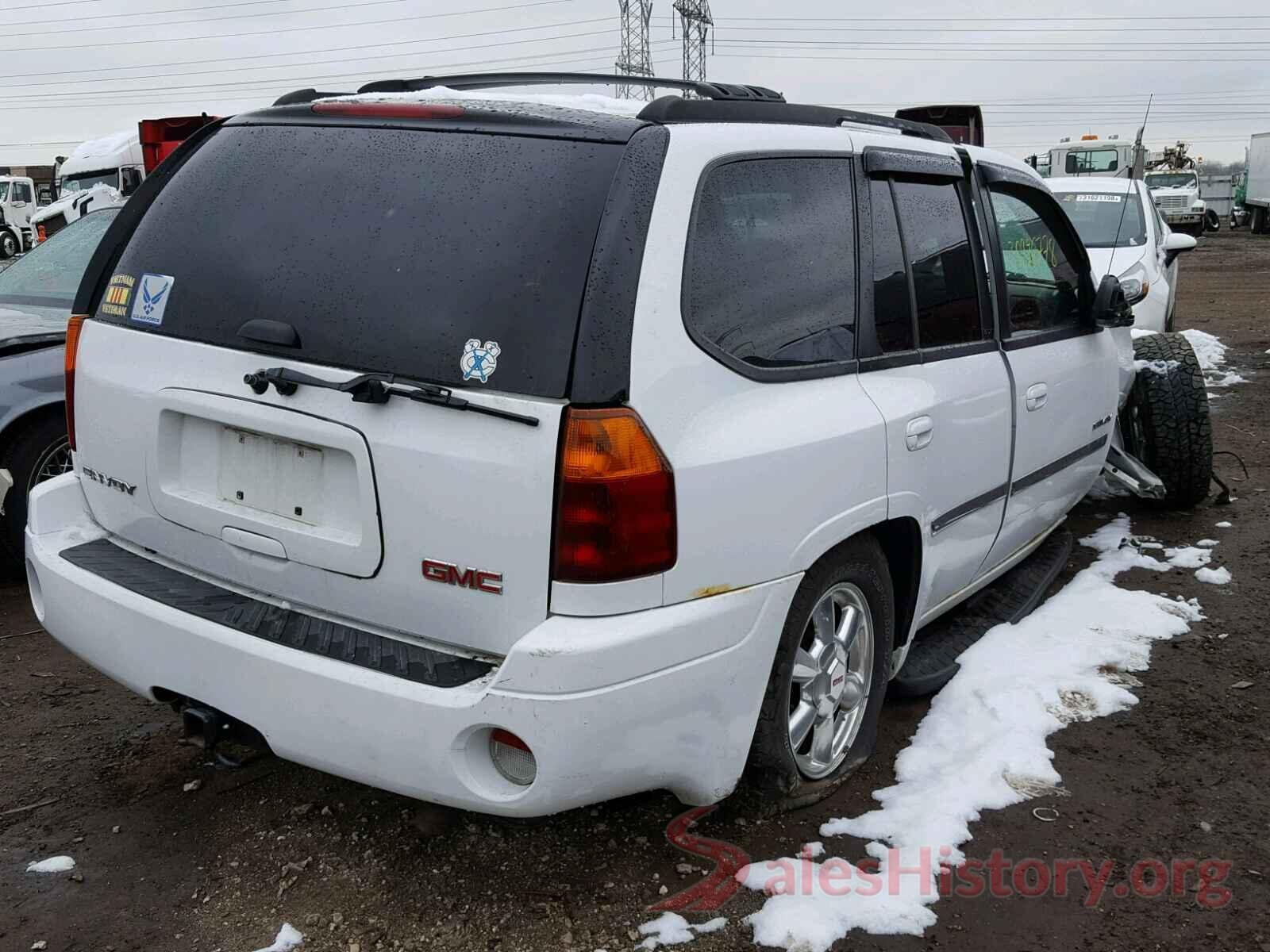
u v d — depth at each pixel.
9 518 4.64
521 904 2.64
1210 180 49.09
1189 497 5.75
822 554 2.79
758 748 2.78
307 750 2.45
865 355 3.01
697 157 2.52
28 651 4.11
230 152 2.90
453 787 2.32
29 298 5.33
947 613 4.23
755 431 2.54
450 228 2.43
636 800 3.04
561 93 3.21
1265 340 12.22
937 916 2.64
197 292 2.73
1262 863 2.89
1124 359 5.26
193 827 2.95
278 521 2.57
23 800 3.08
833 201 2.98
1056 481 4.36
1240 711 3.69
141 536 2.91
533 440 2.24
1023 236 4.06
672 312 2.39
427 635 2.44
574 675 2.24
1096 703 3.67
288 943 2.51
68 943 2.51
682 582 2.39
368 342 2.42
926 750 3.35
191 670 2.60
